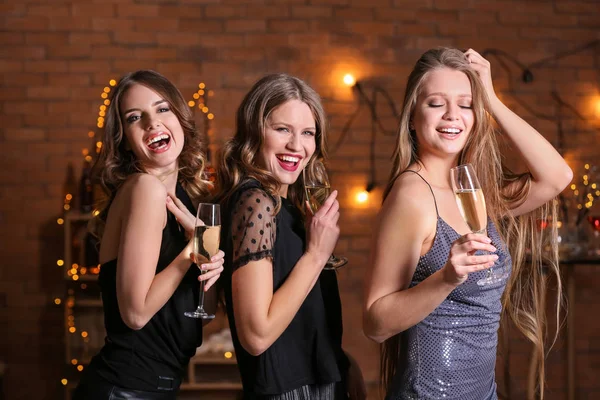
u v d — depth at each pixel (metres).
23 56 5.11
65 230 4.71
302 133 2.24
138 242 2.12
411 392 2.13
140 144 2.28
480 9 5.30
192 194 2.46
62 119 5.12
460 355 2.12
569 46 5.35
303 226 2.28
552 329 5.29
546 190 2.37
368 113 5.27
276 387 2.13
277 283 2.14
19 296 5.11
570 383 4.66
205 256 2.06
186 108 2.37
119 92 2.31
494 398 2.25
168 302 2.24
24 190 5.11
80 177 5.13
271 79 2.24
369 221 5.28
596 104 5.36
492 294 2.17
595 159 5.34
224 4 5.18
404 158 2.22
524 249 2.47
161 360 2.24
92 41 5.13
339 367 2.28
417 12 5.27
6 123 5.11
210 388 4.71
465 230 2.14
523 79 5.32
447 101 2.15
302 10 5.22
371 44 5.26
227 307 2.24
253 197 2.12
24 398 5.10
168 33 5.16
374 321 2.04
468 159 2.25
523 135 2.33
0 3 5.09
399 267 2.07
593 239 5.03
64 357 5.12
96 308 4.89
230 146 2.26
